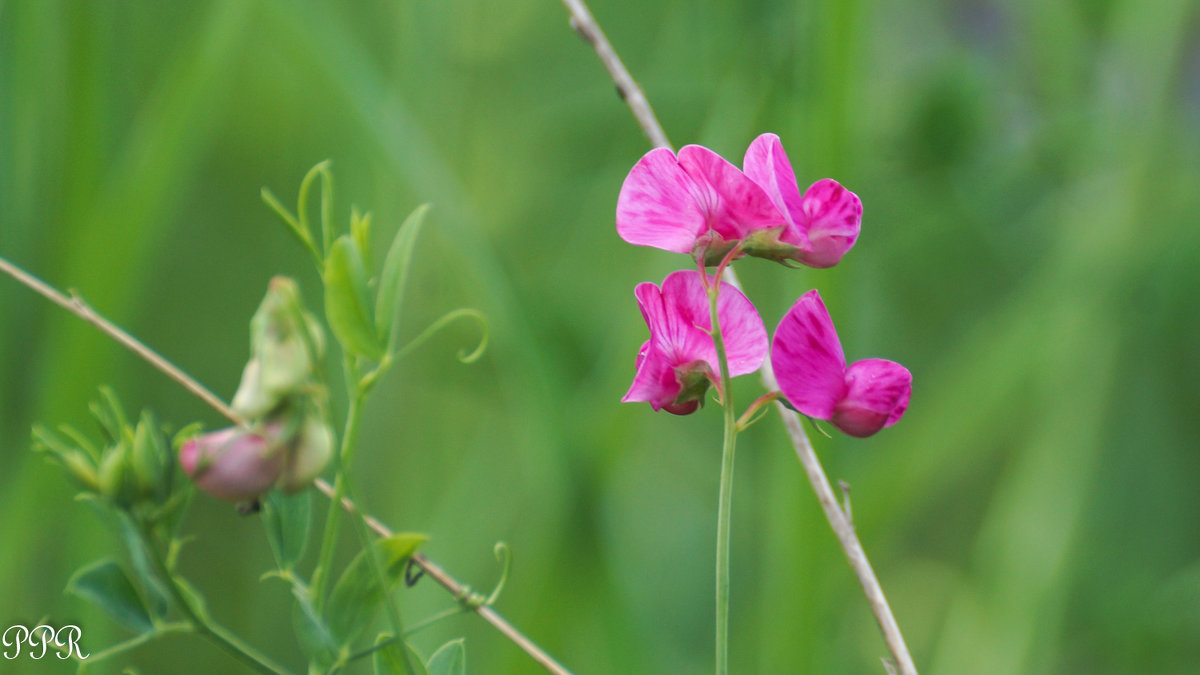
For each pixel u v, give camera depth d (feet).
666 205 1.71
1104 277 2.65
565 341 2.18
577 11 1.90
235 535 2.45
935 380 2.67
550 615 1.99
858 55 2.03
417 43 2.56
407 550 1.73
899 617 2.71
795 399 1.71
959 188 2.74
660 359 1.71
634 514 2.73
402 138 2.08
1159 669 2.51
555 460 2.00
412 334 2.55
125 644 1.69
